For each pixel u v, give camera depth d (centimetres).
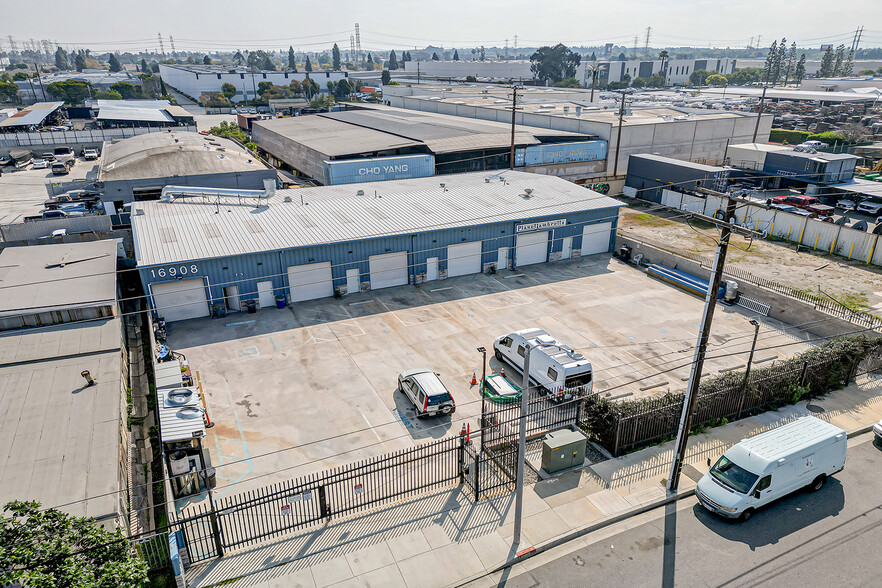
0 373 2098
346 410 2306
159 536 1592
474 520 1745
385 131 7038
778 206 5253
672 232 4962
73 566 1120
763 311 3269
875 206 5206
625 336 2980
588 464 2019
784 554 1614
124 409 2088
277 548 1622
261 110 15888
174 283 3058
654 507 1823
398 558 1593
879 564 1574
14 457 1644
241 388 2461
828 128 10244
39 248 3397
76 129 9994
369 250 3491
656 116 7969
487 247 3897
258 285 3253
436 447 2086
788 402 2389
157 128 10062
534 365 2475
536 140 6156
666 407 2116
